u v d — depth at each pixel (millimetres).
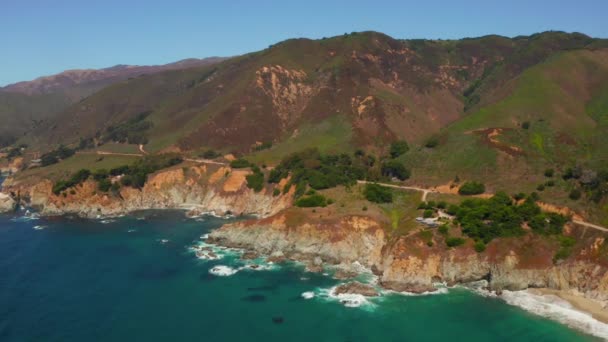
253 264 117000
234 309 92812
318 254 118812
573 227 106625
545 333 83375
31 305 95000
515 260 101625
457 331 84375
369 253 116500
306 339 81688
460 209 114500
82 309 93188
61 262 120562
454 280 103375
